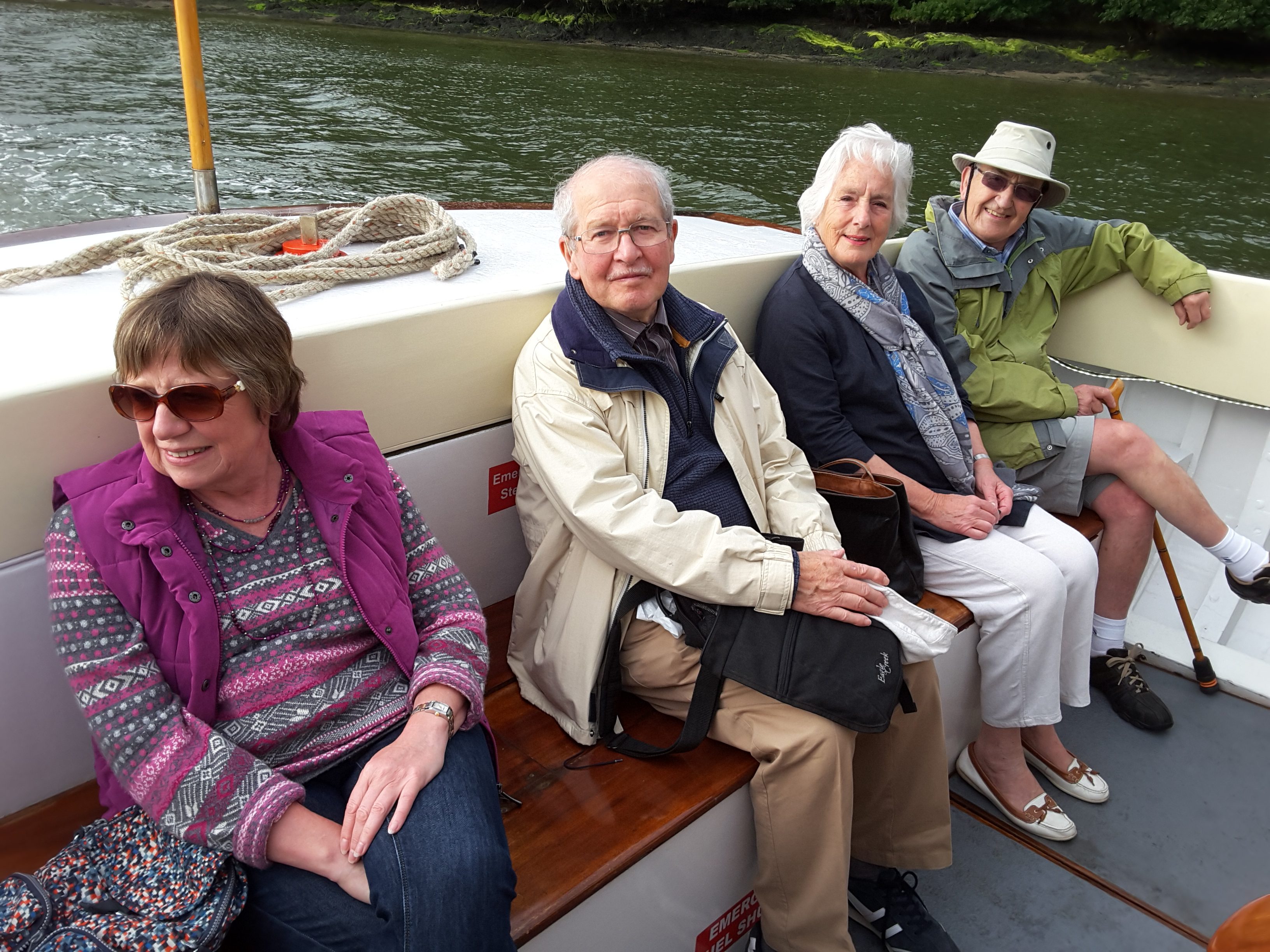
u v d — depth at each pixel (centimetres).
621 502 159
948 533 213
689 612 161
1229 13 2341
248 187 1049
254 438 119
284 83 1748
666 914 154
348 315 158
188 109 244
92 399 128
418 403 169
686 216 307
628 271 165
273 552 126
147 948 103
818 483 201
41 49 1966
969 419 240
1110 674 250
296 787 113
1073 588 212
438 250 192
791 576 155
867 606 158
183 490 121
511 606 204
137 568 116
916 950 172
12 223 884
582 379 164
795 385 215
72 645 114
